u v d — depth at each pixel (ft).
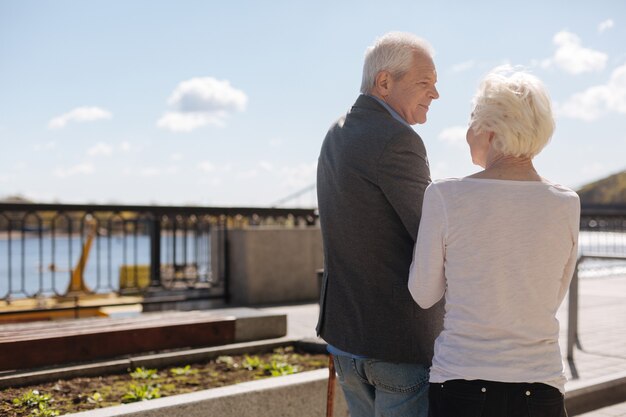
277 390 11.83
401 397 7.50
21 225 23.71
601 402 15.37
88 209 25.30
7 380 12.78
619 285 36.76
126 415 10.14
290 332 20.85
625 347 19.56
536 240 6.21
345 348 7.67
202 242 30.27
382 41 7.91
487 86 6.62
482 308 6.20
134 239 27.17
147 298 27.12
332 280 7.91
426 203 6.64
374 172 7.30
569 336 18.26
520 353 6.08
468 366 6.13
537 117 6.41
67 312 25.39
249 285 28.14
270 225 31.35
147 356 14.73
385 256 7.42
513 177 6.43
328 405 8.39
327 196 7.92
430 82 7.88
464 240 6.34
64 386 13.03
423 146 7.48
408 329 7.38
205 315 17.34
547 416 6.04
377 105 7.79
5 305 25.00
